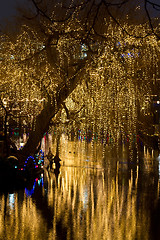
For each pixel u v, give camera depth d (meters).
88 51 25.03
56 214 13.59
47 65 26.81
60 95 29.09
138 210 14.28
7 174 21.98
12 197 17.19
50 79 28.48
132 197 17.16
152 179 23.73
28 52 27.25
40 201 16.17
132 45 26.78
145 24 24.59
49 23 18.62
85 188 20.06
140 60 29.55
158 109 49.62
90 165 33.41
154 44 26.36
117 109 34.66
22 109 33.19
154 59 29.02
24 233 10.86
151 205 15.25
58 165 32.41
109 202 15.96
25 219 12.72
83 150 49.62
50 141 52.28
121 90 32.94
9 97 32.31
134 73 31.38
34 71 28.28
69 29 19.05
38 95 32.56
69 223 12.20
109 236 10.56
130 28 25.05
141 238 10.29
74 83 29.02
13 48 28.27
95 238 10.31
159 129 51.06
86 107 34.38
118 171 28.47
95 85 32.47
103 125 37.31
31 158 25.20
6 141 26.92
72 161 37.31
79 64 27.66
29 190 19.50
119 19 17.80
